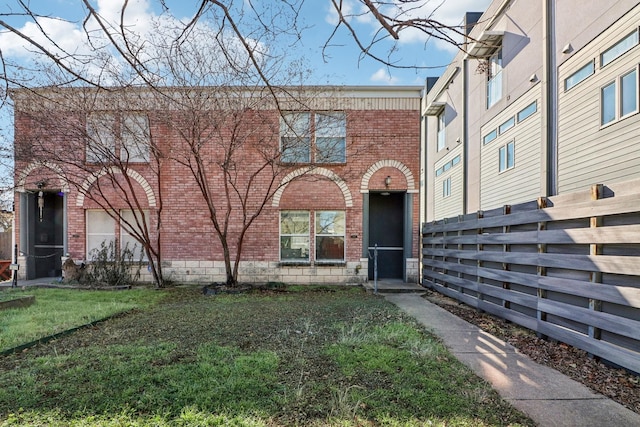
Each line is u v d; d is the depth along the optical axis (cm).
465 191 779
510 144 615
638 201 310
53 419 238
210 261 937
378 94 950
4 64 307
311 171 912
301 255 952
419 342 411
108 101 768
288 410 253
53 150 804
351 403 262
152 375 308
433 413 251
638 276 317
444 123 898
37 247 1022
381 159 947
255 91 788
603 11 424
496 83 666
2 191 788
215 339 423
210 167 934
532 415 253
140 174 945
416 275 935
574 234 391
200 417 240
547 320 446
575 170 466
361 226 942
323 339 426
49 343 408
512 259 514
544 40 523
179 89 698
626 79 394
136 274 927
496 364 359
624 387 304
